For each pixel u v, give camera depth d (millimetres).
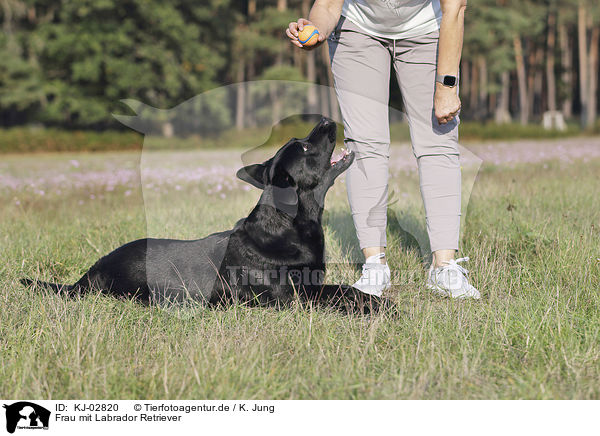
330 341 2688
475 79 49500
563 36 53031
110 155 21453
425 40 3387
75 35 31688
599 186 7367
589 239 4246
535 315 2822
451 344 2627
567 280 3467
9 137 24875
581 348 2555
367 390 2275
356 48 3404
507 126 32000
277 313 3072
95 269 3496
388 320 2947
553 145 19609
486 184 7504
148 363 2539
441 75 3256
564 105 57875
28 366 2379
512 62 41406
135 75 32000
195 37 33781
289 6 41312
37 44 33375
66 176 10805
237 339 2742
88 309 3148
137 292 3332
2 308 3164
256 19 40062
